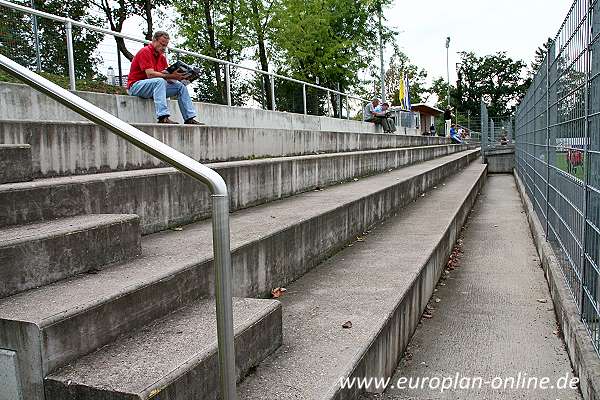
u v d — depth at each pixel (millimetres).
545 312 4883
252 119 12273
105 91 8922
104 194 3666
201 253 3340
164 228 4367
